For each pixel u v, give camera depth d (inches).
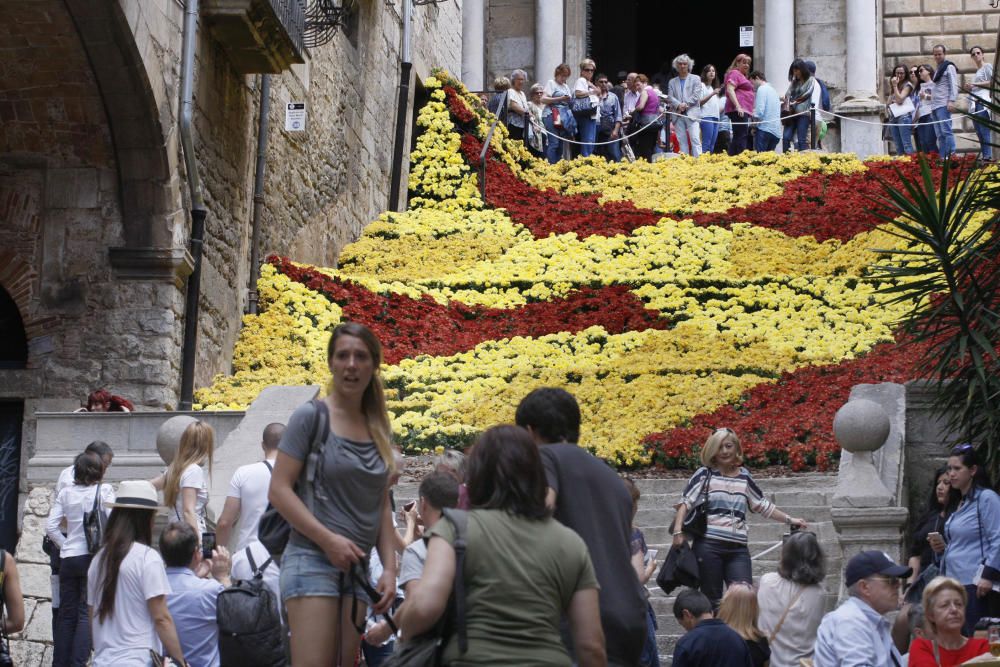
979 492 442.9
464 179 1180.5
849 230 1034.7
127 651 358.0
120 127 721.6
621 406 738.8
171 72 737.6
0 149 745.0
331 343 273.3
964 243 578.6
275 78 906.7
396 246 1055.6
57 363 745.0
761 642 377.7
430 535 233.1
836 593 534.3
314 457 267.3
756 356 810.8
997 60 1101.7
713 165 1212.5
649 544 595.8
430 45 1326.3
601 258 1016.2
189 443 458.0
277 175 919.0
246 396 766.5
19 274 749.9
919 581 452.4
